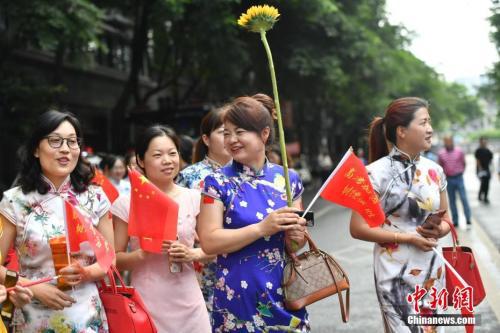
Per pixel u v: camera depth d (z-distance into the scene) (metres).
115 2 16.11
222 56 16.58
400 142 3.58
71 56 13.45
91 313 3.13
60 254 3.08
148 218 3.58
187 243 3.90
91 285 3.18
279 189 3.11
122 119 17.14
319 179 32.09
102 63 22.19
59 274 3.00
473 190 22.83
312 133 36.50
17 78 12.52
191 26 15.75
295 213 2.89
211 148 4.63
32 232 3.10
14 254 3.55
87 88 21.42
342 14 19.12
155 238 3.59
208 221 3.02
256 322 2.99
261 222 2.90
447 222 3.62
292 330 2.97
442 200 3.75
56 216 3.15
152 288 3.74
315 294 3.01
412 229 3.57
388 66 23.05
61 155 3.12
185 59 17.89
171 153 3.97
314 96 21.41
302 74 18.22
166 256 3.76
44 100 12.52
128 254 3.79
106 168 7.30
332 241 10.68
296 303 2.99
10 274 2.89
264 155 3.16
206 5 15.02
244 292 2.99
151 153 3.94
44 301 3.00
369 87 23.77
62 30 11.45
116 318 3.17
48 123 3.14
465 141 93.75
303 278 3.02
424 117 3.54
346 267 8.25
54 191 3.19
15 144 13.25
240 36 17.56
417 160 3.64
